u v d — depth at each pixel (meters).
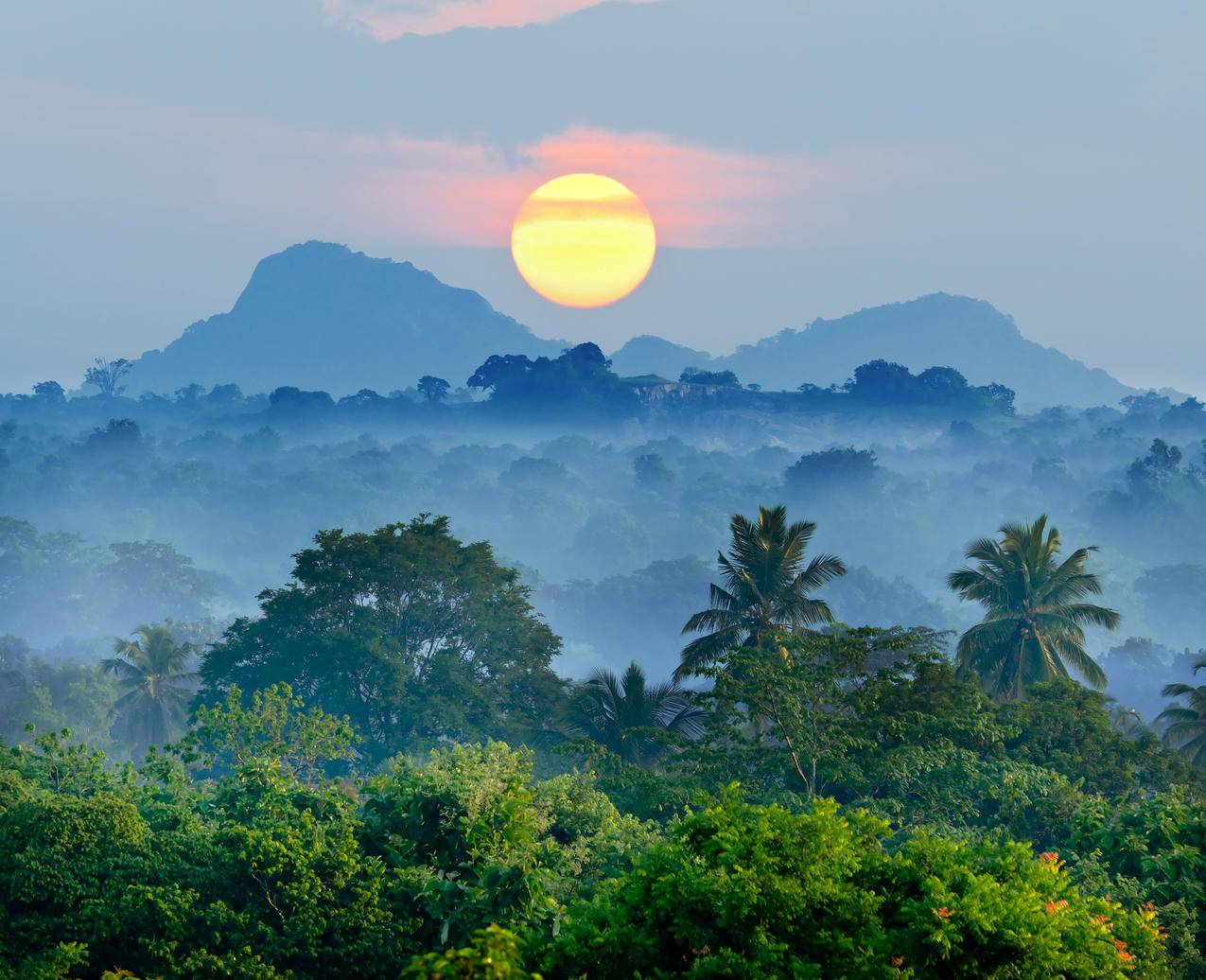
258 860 48.00
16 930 46.91
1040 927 32.09
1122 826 53.59
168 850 49.44
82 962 45.56
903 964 32.03
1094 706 80.38
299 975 45.56
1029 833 60.53
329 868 47.56
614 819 56.97
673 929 32.84
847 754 67.06
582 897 48.62
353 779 76.44
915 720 68.94
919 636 90.06
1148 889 48.59
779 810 36.09
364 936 46.03
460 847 49.25
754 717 68.06
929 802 63.91
